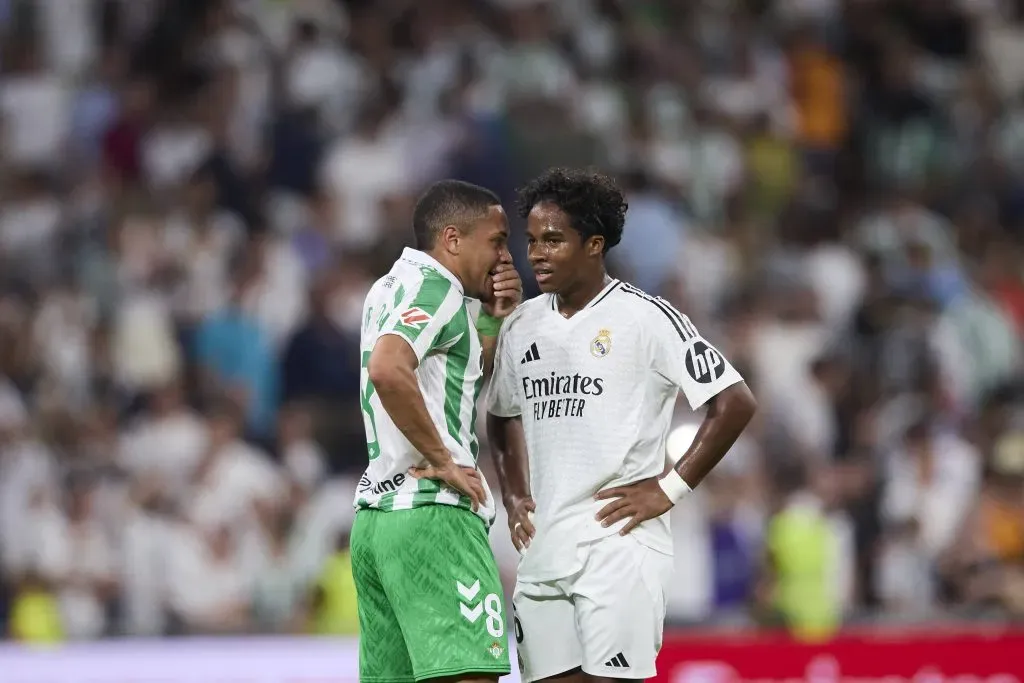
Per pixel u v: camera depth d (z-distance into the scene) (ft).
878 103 171.12
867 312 136.26
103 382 127.13
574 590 56.70
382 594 57.77
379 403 56.34
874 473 117.29
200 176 144.87
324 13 163.12
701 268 141.08
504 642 55.93
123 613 108.99
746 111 162.09
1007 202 165.48
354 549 57.52
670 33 167.94
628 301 57.26
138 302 131.23
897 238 150.51
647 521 56.95
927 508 115.85
